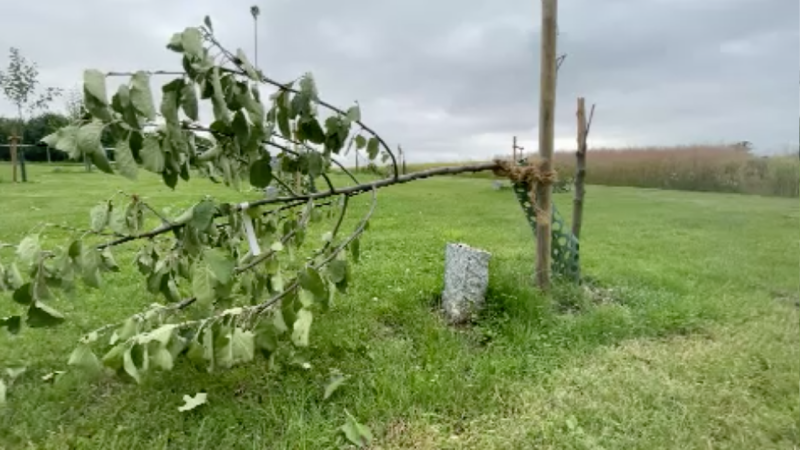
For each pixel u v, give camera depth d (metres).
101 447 2.10
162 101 1.63
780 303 3.99
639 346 3.12
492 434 2.22
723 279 4.68
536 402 2.47
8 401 2.42
